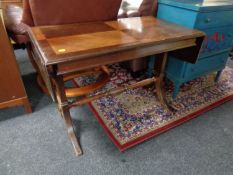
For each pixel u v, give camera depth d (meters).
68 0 1.16
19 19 1.46
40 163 1.16
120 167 1.16
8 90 1.35
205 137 1.38
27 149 1.24
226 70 2.23
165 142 1.33
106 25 1.24
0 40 1.15
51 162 1.17
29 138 1.32
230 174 1.14
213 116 1.58
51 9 1.17
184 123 1.50
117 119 1.50
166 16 1.58
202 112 1.60
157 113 1.57
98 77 1.98
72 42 0.96
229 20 1.58
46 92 1.73
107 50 0.90
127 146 1.28
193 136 1.39
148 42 1.00
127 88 1.43
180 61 1.57
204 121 1.53
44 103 1.65
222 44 1.71
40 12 1.16
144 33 1.12
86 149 1.26
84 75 1.98
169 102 1.70
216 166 1.18
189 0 1.54
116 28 1.19
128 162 1.19
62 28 1.15
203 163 1.20
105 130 1.40
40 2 1.12
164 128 1.43
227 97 1.79
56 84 1.09
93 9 1.27
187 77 1.67
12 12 1.65
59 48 0.89
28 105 1.49
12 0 2.25
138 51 1.03
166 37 1.07
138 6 1.69
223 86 1.95
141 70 1.99
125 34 1.10
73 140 1.27
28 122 1.45
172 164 1.19
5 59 1.22
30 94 1.75
